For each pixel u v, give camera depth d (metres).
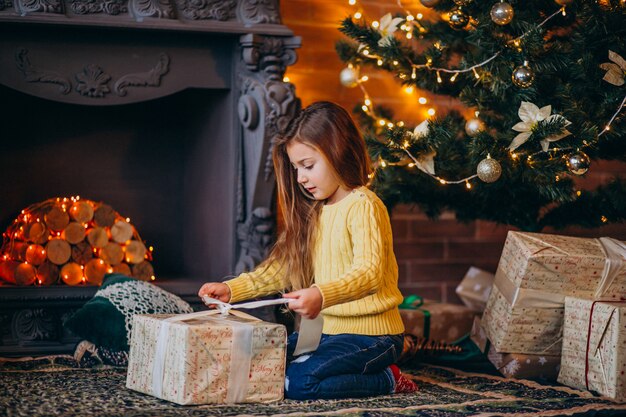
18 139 3.13
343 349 2.11
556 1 2.61
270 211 2.93
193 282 3.03
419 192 2.88
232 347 1.97
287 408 1.95
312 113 2.14
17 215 3.14
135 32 2.83
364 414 1.92
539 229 2.95
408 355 2.69
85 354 2.51
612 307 2.27
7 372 2.37
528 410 2.03
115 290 2.58
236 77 2.96
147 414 1.84
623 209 2.81
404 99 3.55
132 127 3.30
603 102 2.58
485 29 2.57
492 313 2.60
